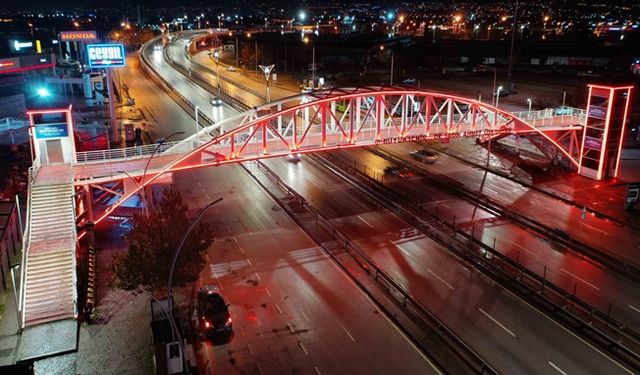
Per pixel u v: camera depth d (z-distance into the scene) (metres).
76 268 40.50
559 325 37.66
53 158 51.03
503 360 33.69
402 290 40.25
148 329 36.81
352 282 43.44
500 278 44.03
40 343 34.91
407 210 59.09
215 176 72.00
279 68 169.00
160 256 37.06
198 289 41.38
